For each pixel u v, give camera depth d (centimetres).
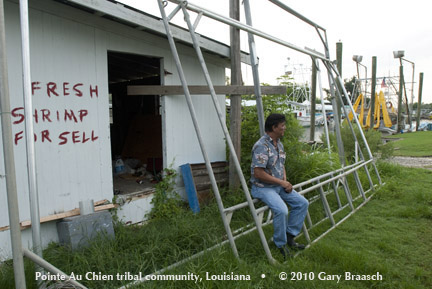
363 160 690
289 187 376
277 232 361
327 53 686
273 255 367
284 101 663
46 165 375
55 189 384
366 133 1011
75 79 400
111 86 835
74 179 402
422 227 467
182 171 524
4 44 214
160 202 487
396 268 352
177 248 364
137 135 683
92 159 421
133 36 462
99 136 429
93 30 417
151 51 490
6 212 344
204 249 342
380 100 2462
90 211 402
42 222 365
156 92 509
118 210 442
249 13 501
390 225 476
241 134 619
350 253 366
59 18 381
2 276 288
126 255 343
